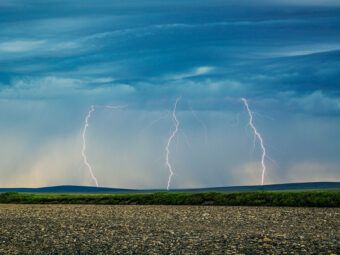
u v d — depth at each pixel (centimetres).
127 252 3303
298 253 3172
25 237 4019
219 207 7162
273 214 5850
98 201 8744
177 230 4400
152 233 4216
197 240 3772
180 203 8119
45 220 5400
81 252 3325
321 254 3133
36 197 9431
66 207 7650
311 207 7012
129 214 6097
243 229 4428
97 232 4309
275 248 3366
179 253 3238
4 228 4644
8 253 3319
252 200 7706
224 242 3656
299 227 4541
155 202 8306
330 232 4159
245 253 3203
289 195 7669
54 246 3566
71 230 4466
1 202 9369
